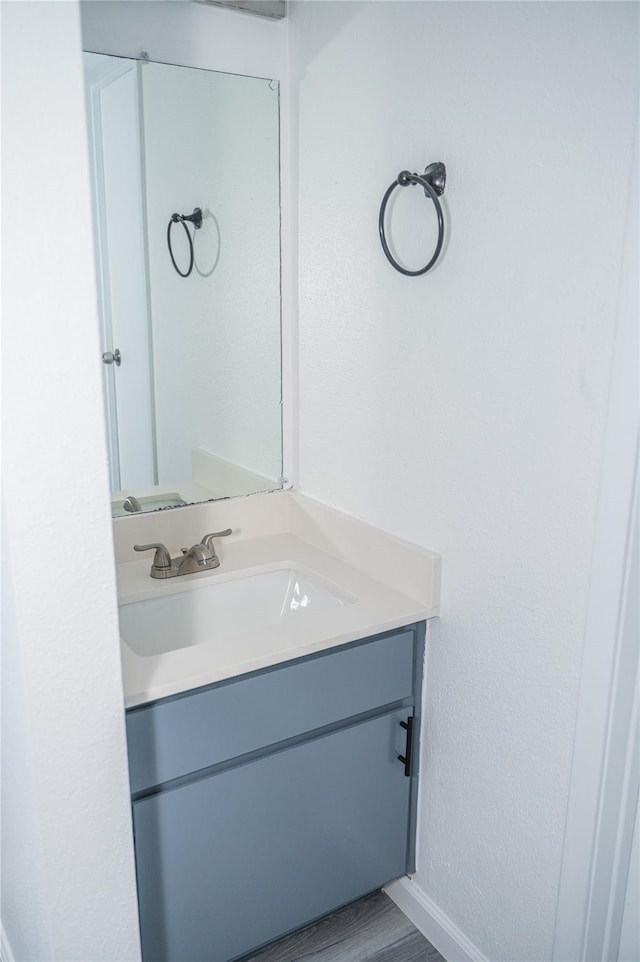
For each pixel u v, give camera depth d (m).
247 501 1.97
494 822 1.51
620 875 1.34
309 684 1.48
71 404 1.02
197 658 1.37
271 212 1.85
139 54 1.62
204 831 1.43
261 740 1.45
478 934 1.60
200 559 1.77
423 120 1.42
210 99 1.71
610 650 1.21
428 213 1.44
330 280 1.75
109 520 1.09
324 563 1.83
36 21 0.90
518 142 1.24
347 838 1.65
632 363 1.10
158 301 1.77
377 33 1.50
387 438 1.65
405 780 1.70
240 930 1.54
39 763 1.12
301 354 1.91
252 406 1.94
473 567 1.47
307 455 1.96
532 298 1.26
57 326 0.99
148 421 1.82
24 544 1.03
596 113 1.11
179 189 1.73
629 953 1.40
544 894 1.42
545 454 1.28
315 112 1.71
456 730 1.58
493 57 1.26
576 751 1.29
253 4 1.69
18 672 1.09
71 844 1.18
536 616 1.35
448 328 1.44
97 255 1.68
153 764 1.32
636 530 1.16
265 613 1.82
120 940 1.28
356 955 1.69
